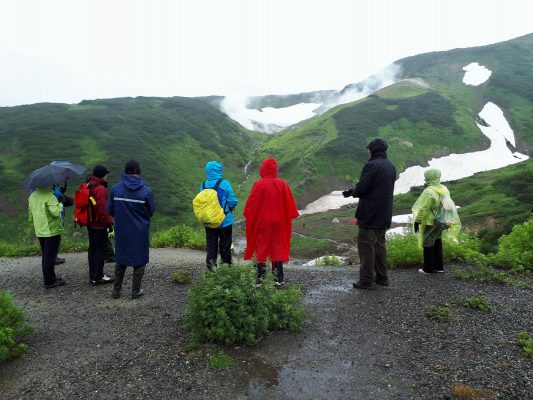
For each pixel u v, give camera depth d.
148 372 4.91
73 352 5.47
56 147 97.00
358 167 101.69
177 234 17.09
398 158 103.12
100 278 8.77
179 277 8.73
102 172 8.67
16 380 4.83
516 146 109.31
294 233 60.72
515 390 4.32
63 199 9.79
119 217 7.34
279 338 5.65
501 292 7.43
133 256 7.40
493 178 71.12
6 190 76.75
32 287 8.78
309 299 7.22
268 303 5.82
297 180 97.94
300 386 4.57
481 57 169.62
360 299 7.16
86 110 129.88
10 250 14.48
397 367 4.90
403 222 58.75
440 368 4.81
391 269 9.52
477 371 4.72
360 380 4.66
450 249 9.98
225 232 7.81
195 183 100.31
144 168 97.44
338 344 5.50
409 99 136.00
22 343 5.55
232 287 5.71
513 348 5.24
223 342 5.52
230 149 126.62
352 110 134.12
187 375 4.82
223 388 4.56
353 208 80.19
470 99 138.12
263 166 7.35
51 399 4.43
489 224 46.75
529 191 56.44
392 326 6.02
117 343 5.70
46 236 8.40
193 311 5.68
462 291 7.47
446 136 113.44
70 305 7.39
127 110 135.75
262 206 7.23
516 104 128.88
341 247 49.28
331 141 113.00
